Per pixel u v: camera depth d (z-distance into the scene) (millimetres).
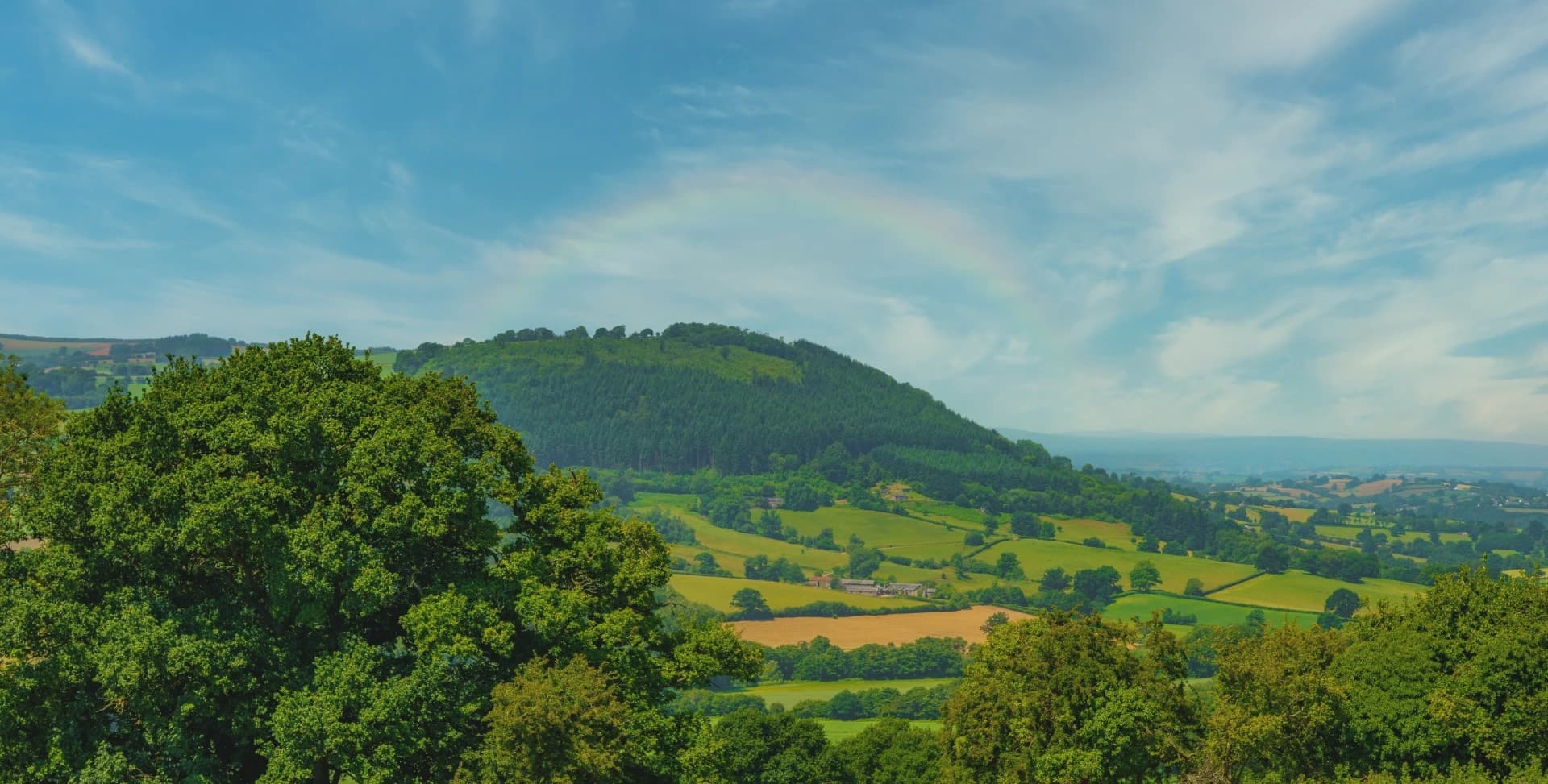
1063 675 42531
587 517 41156
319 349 41250
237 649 34344
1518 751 41375
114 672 31438
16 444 42469
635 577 40500
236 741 36562
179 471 35000
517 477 42062
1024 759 42844
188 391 37969
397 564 38406
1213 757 43125
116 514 33812
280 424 35750
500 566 38594
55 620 33125
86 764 31891
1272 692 43125
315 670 34781
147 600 34188
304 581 34062
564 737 32375
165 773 32969
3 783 31766
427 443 37219
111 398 37750
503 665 38688
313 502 36781
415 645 37312
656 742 38531
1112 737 40938
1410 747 42469
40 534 35375
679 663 41562
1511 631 42812
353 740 33406
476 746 36438
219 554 36781
